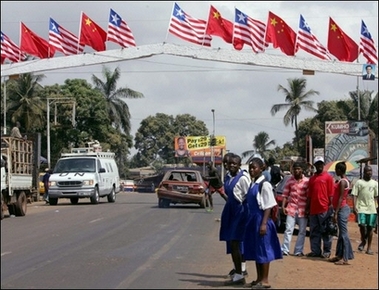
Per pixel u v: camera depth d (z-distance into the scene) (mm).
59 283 10602
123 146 71250
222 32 30625
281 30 30578
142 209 26859
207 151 77750
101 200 35938
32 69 31453
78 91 63750
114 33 31156
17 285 10445
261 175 10570
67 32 31359
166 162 99000
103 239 16422
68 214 24172
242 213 10641
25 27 31234
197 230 18719
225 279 11156
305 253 15047
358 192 16062
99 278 11055
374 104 66375
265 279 10422
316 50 30594
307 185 14617
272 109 72250
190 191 27219
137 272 11672
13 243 15641
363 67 30391
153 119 99000
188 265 12555
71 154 32375
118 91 69938
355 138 34062
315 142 70750
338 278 11805
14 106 63094
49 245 15250
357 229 21672
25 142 25078
